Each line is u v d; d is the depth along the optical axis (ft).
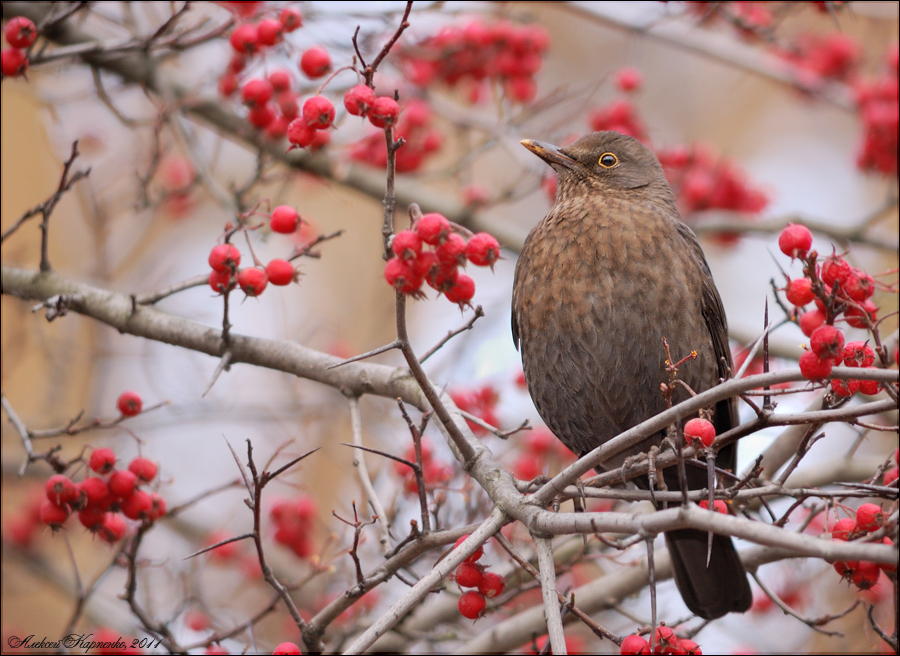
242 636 32.37
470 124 40.75
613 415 29.48
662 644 20.66
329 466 47.65
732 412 29.60
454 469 32.45
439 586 23.20
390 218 20.18
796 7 45.73
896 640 19.61
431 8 34.86
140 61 36.68
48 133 41.42
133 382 46.65
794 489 19.31
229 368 27.99
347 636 30.53
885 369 17.66
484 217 43.60
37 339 47.19
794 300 19.42
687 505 17.47
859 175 49.32
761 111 63.05
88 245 46.80
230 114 38.83
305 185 44.01
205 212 51.65
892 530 18.43
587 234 28.81
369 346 46.70
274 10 32.09
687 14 39.63
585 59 60.44
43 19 34.94
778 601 25.85
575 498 22.99
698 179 43.57
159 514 26.58
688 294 28.53
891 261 52.13
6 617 50.44
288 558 41.57
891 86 41.27
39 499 41.29
